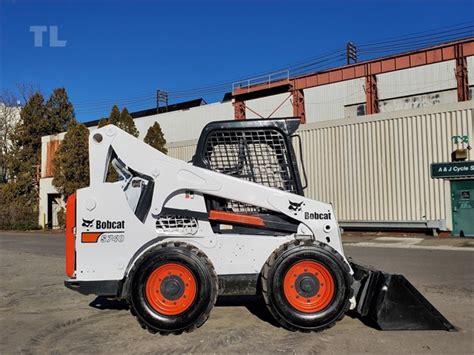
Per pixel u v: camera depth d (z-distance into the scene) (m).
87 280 5.57
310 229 5.81
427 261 11.34
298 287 5.40
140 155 5.72
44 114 43.62
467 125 17.72
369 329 5.48
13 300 7.73
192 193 5.77
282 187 6.12
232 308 6.59
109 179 6.02
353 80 33.53
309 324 5.32
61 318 6.42
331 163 21.22
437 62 28.70
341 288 5.36
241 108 38.59
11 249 17.20
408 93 31.28
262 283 5.46
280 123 6.16
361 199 20.27
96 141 5.80
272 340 5.15
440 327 5.41
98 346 5.12
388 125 19.62
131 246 5.62
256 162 6.13
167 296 5.38
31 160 40.56
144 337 5.38
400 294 5.46
